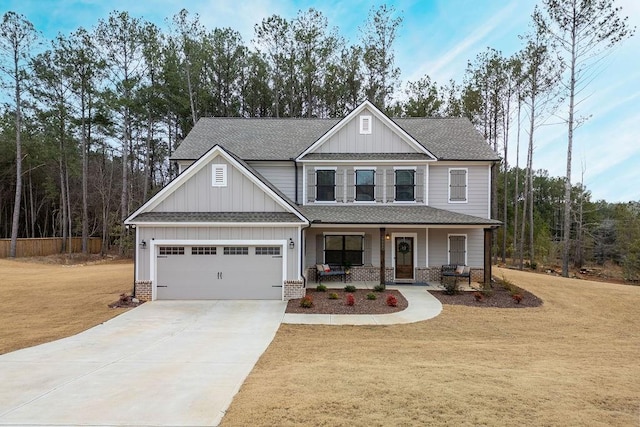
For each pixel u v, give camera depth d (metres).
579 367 8.46
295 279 16.19
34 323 12.80
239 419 5.52
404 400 6.08
